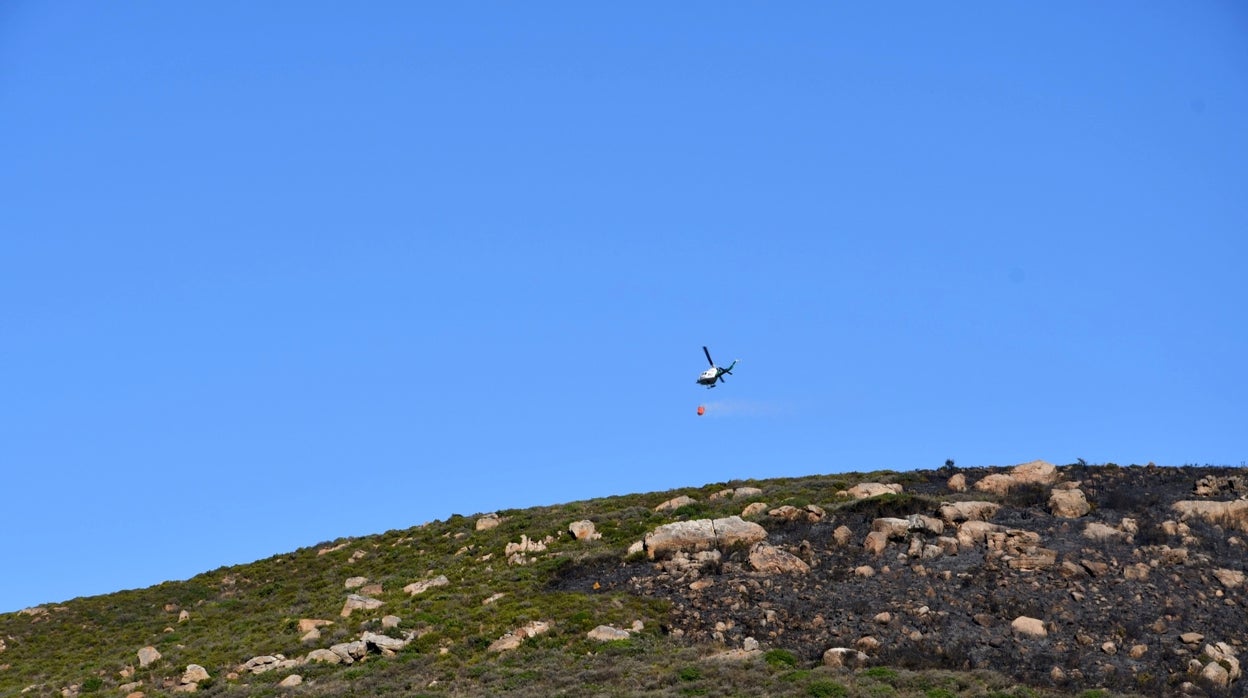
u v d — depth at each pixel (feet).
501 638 155.43
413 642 157.79
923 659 137.59
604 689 133.18
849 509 185.78
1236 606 147.13
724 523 181.16
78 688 165.27
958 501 183.52
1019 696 125.39
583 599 165.58
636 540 190.80
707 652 145.48
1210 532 167.32
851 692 127.03
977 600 151.02
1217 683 130.00
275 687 148.97
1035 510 179.01
